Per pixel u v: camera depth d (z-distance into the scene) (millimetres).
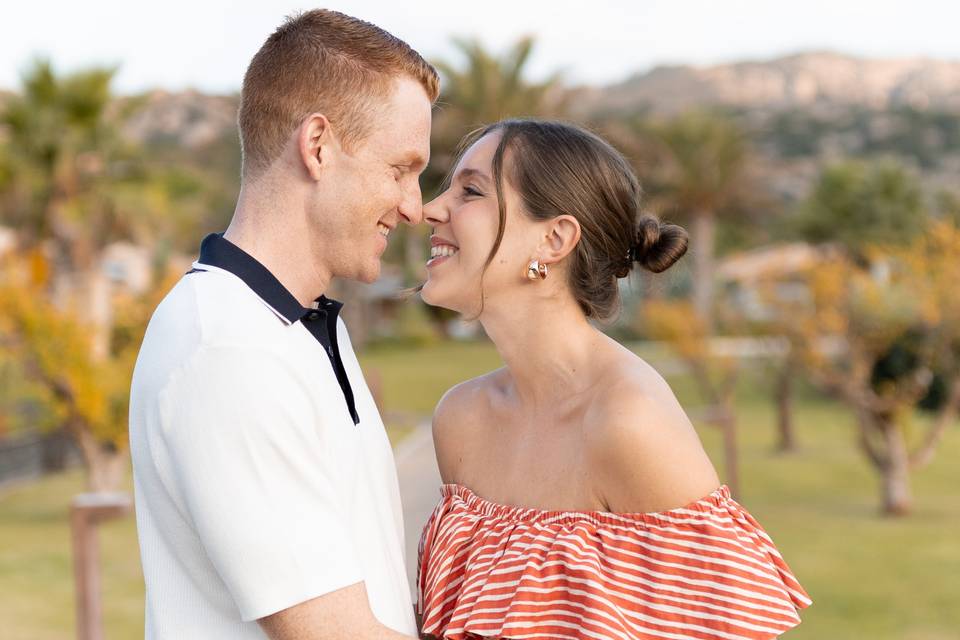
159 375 1548
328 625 1512
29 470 19375
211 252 1670
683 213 41500
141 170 22125
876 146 100938
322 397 1637
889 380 15680
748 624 1647
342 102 1666
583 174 1860
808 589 11539
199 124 85812
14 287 13523
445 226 1940
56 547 13109
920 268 15562
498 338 1927
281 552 1491
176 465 1527
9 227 21125
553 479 1844
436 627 1856
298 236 1705
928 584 11609
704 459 1759
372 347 43094
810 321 15961
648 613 1687
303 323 1704
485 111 31781
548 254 1860
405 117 1715
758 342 20234
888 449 16000
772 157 95688
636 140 39438
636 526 1734
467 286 1901
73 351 13570
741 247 43656
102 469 14344
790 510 16219
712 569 1684
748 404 29250
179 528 1583
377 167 1698
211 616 1597
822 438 23641
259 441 1512
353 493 1691
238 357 1533
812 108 114938
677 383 30422
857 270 16422
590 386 1844
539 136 1892
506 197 1872
